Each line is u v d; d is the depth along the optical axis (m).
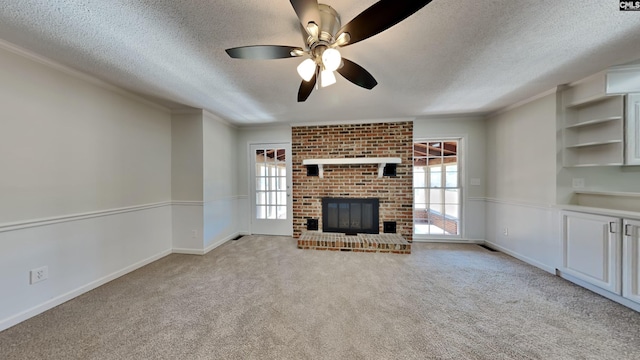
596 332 1.67
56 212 2.06
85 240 2.29
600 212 2.18
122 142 2.70
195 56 1.88
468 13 1.40
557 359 1.43
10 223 1.76
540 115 2.81
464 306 2.01
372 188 4.00
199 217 3.45
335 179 4.10
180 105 3.21
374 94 2.77
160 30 1.54
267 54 1.43
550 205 2.69
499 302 2.07
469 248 3.65
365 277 2.60
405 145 3.91
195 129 3.45
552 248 2.68
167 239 3.40
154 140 3.17
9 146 1.77
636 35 1.62
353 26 1.20
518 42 1.71
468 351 1.49
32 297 1.88
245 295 2.20
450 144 4.02
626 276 1.99
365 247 3.49
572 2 1.30
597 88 2.25
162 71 2.15
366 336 1.63
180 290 2.30
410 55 1.89
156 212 3.21
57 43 1.70
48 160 2.00
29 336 1.63
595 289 2.25
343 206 4.08
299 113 3.59
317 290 2.30
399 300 2.11
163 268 2.88
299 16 1.19
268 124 4.34
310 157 4.18
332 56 1.29
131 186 2.82
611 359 1.43
